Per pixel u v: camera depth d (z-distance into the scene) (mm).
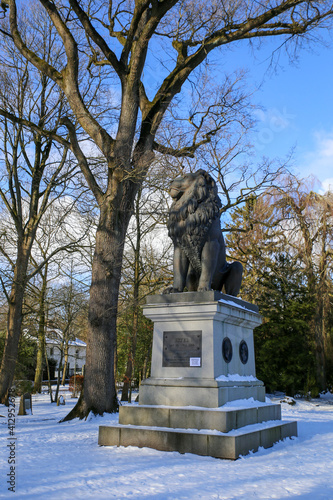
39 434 9430
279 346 24219
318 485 4590
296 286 26609
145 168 15375
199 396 6883
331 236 26391
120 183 14922
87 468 5395
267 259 25469
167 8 13609
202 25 14906
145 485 4559
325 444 7355
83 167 15578
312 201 24547
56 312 31766
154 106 15906
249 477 4926
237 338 8125
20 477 4965
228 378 7398
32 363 38562
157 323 7723
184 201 8047
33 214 23625
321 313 27859
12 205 24438
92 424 11734
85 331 39688
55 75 16156
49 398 30891
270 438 7066
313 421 12156
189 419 6609
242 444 6121
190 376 7188
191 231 7855
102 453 6402
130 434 6824
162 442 6477
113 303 14484
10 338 22297
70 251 21078
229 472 5152
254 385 8172
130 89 15227
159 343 7605
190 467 5391
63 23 15727
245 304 8406
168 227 8297
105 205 15094
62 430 10336
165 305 7559
